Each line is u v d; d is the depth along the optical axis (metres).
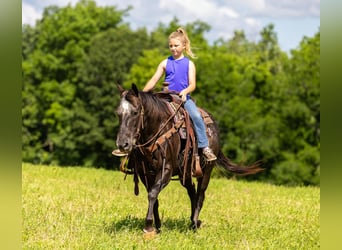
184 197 12.20
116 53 45.47
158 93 7.69
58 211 9.33
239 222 9.25
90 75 45.59
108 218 8.89
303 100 41.62
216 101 43.28
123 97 6.69
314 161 39.88
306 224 9.48
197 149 7.80
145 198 11.77
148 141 7.08
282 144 41.72
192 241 7.52
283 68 44.56
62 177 15.07
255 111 42.75
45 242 7.05
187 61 7.95
